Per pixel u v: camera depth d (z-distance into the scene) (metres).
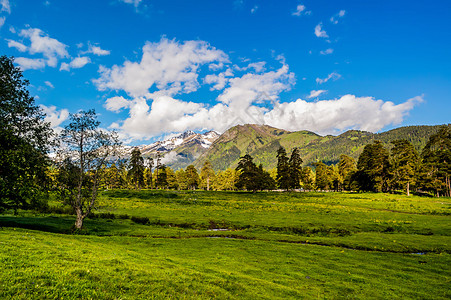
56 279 10.40
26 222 32.91
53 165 29.98
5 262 11.12
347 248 28.45
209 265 19.91
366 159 109.38
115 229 34.69
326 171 141.88
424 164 95.12
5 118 24.27
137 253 20.86
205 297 12.27
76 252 16.27
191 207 65.75
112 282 11.61
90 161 32.41
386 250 27.47
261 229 39.09
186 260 20.75
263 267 20.48
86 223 37.47
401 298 15.37
